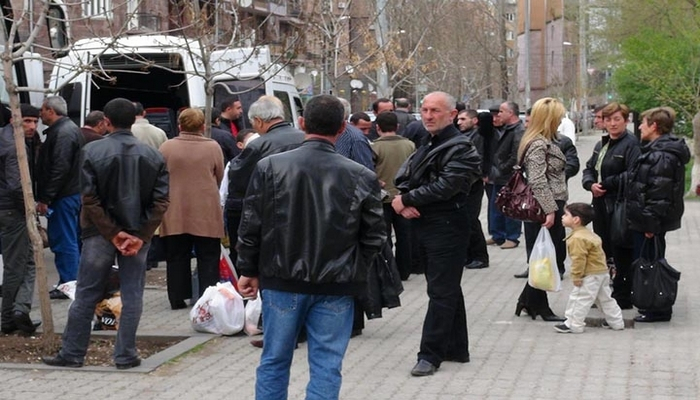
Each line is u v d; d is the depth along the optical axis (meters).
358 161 11.94
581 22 57.19
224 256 12.23
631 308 12.05
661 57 32.19
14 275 10.73
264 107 10.22
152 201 9.25
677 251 17.84
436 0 43.75
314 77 27.22
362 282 6.96
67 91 16.97
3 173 10.72
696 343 10.48
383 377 9.12
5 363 9.50
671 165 11.07
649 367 9.47
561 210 12.02
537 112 11.64
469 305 12.75
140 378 9.03
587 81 83.81
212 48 14.79
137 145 9.15
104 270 9.29
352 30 33.25
